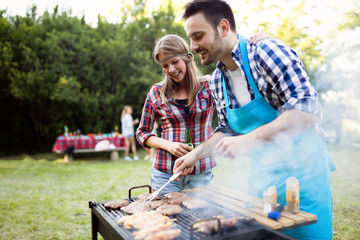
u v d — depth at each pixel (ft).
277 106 4.81
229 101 5.56
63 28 32.71
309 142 4.76
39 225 10.57
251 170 5.64
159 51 6.24
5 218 11.18
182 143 6.49
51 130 31.48
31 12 32.63
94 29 33.68
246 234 3.83
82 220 11.03
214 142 5.72
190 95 6.56
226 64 5.15
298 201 4.46
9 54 28.89
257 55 4.57
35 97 29.40
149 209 5.00
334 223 9.99
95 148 25.95
